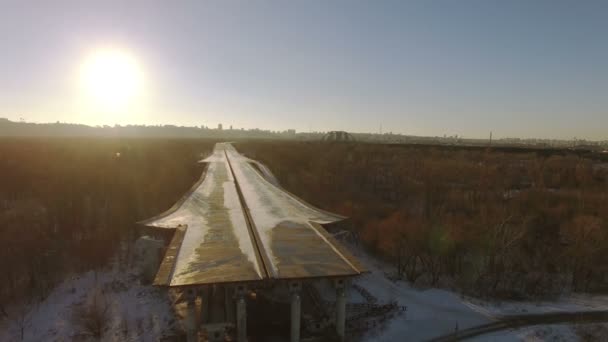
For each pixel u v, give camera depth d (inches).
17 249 1170.0
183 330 812.6
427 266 1195.3
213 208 1279.5
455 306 938.7
